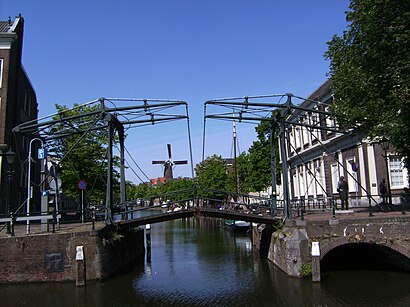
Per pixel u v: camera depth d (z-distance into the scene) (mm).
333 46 17500
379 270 15570
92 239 15172
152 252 25109
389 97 14750
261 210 24750
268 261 19188
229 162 79688
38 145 31453
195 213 19391
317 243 14039
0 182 22547
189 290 14328
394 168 21422
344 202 21578
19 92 26484
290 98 17578
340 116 16969
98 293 13570
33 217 15484
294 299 12000
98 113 17891
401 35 13688
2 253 14797
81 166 25938
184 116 19078
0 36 23844
